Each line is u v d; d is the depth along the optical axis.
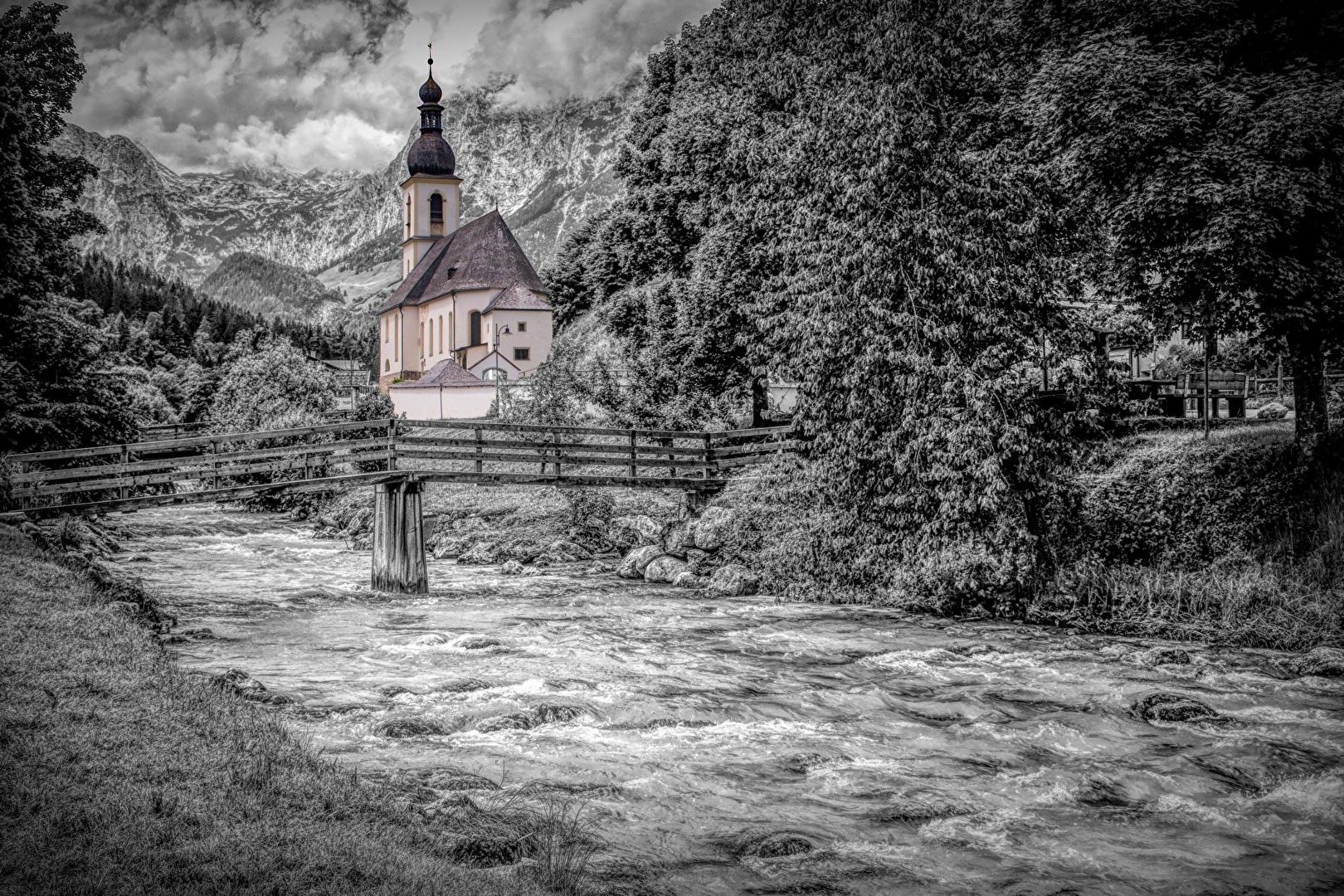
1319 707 17.30
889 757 14.60
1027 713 17.02
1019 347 27.44
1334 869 11.01
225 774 10.87
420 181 132.88
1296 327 26.94
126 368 112.25
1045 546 26.75
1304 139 25.94
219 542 46.66
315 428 29.92
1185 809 12.76
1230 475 28.39
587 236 75.94
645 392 46.00
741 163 37.56
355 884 8.75
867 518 28.73
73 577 20.39
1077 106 29.03
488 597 29.81
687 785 13.21
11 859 8.26
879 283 27.48
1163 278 28.75
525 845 10.73
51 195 42.47
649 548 35.53
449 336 111.94
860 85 28.12
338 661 20.38
